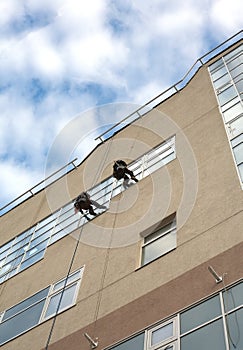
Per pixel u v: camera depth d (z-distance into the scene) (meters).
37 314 15.42
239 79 19.11
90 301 13.79
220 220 12.73
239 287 10.41
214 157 15.69
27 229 22.67
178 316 10.93
